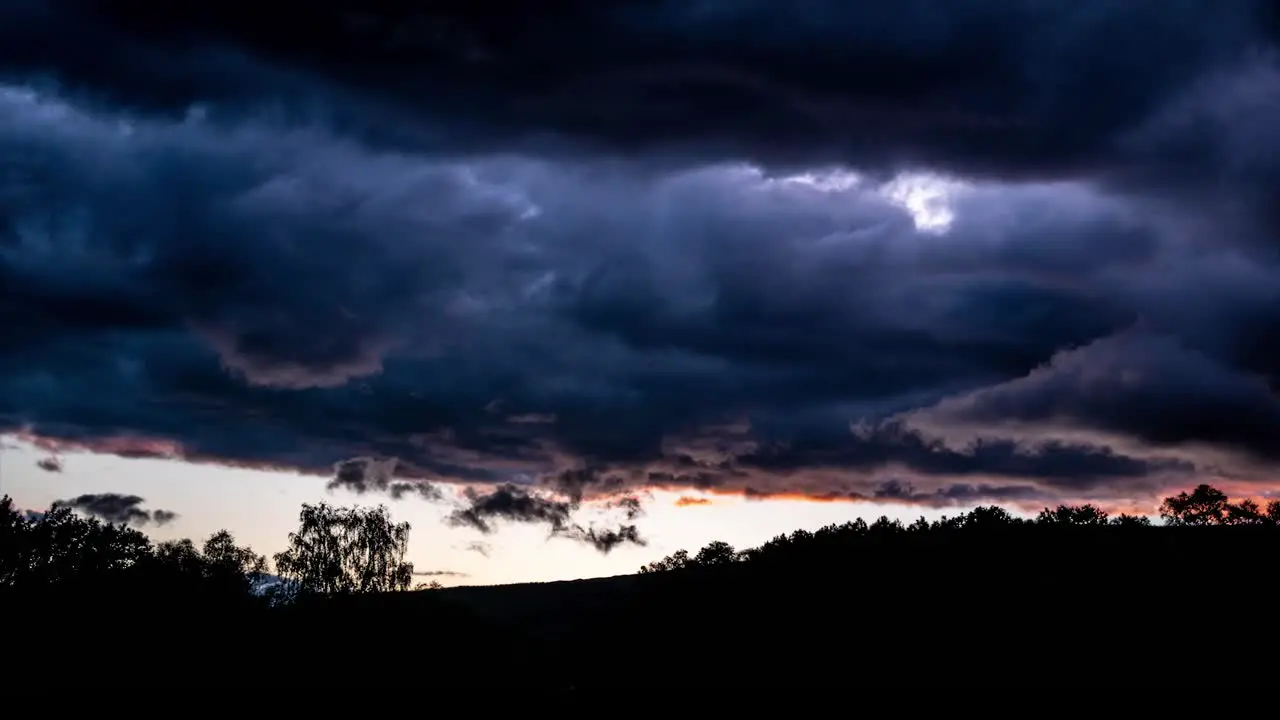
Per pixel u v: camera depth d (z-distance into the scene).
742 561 106.56
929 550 96.56
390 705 78.44
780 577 98.25
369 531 96.38
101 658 72.19
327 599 87.81
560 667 98.06
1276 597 80.81
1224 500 106.31
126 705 70.00
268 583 91.75
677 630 97.19
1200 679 71.31
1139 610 80.69
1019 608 83.56
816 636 89.12
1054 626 80.44
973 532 99.88
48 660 71.25
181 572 83.38
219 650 76.50
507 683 87.56
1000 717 72.81
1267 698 68.31
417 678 81.75
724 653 91.94
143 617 75.94
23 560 79.94
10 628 72.62
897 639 84.56
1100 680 73.31
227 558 88.75
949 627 83.56
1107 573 87.12
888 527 104.12
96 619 74.75
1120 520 102.25
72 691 69.69
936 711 76.06
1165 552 92.12
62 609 74.81
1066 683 74.06
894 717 77.12
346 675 78.75
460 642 87.88
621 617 105.62
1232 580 84.44
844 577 94.06
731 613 95.75
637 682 92.50
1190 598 81.75
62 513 83.44
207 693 73.06
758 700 85.50
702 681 89.94
